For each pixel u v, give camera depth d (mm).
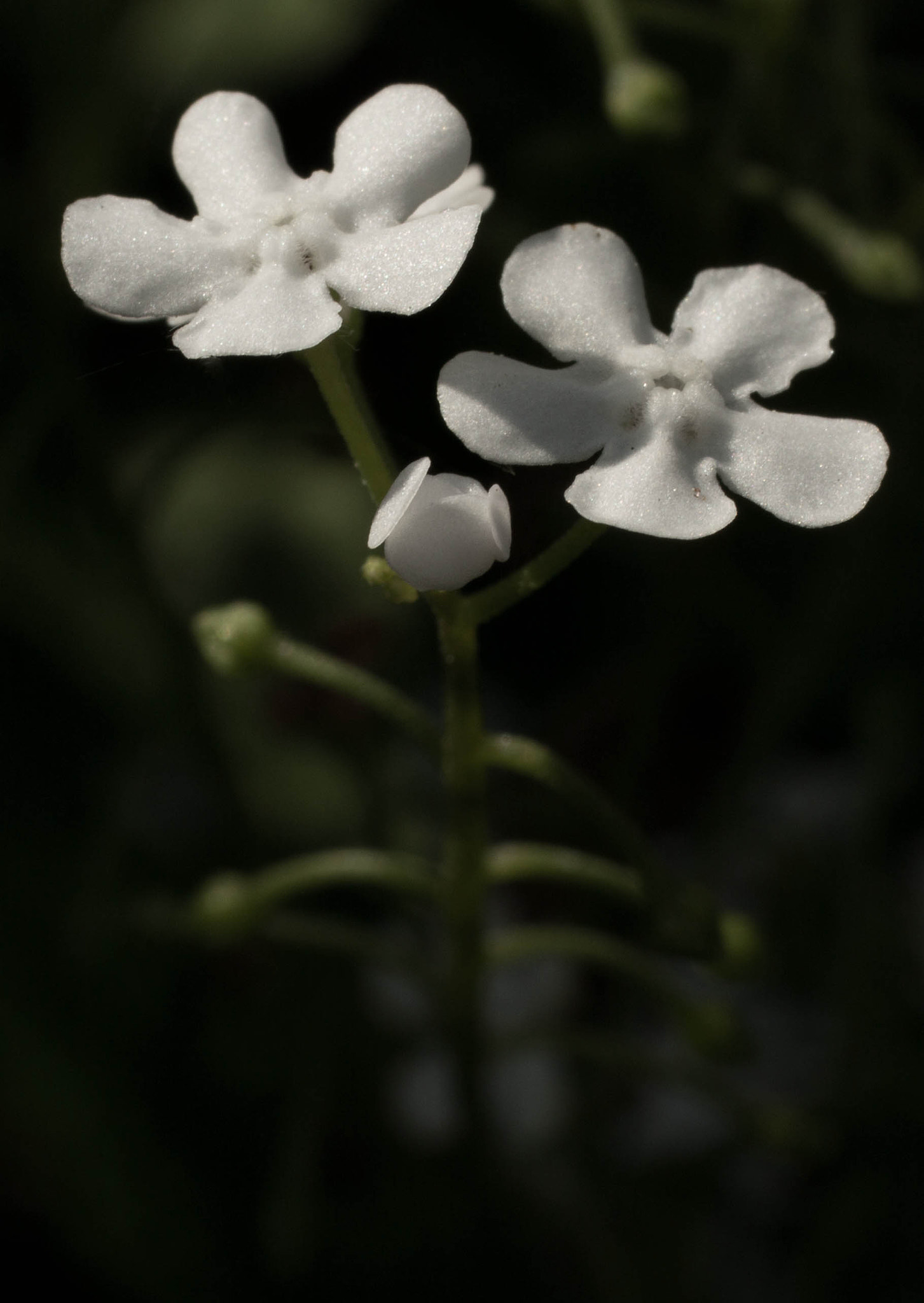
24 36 132
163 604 119
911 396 120
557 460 94
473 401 94
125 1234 117
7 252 124
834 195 124
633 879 103
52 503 126
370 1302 118
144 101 133
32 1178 117
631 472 94
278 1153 120
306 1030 121
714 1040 108
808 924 131
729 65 134
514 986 130
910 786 126
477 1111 111
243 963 123
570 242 96
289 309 94
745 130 121
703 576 123
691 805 138
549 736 134
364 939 109
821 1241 119
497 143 132
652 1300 119
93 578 128
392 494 91
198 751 121
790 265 124
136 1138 118
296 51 135
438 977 108
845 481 94
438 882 105
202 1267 118
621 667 131
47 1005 119
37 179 130
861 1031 122
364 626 123
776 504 94
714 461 95
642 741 126
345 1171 122
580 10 121
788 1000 129
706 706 139
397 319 106
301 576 138
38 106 133
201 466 141
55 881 122
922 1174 119
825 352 96
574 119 129
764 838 133
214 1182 120
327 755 129
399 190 96
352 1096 122
